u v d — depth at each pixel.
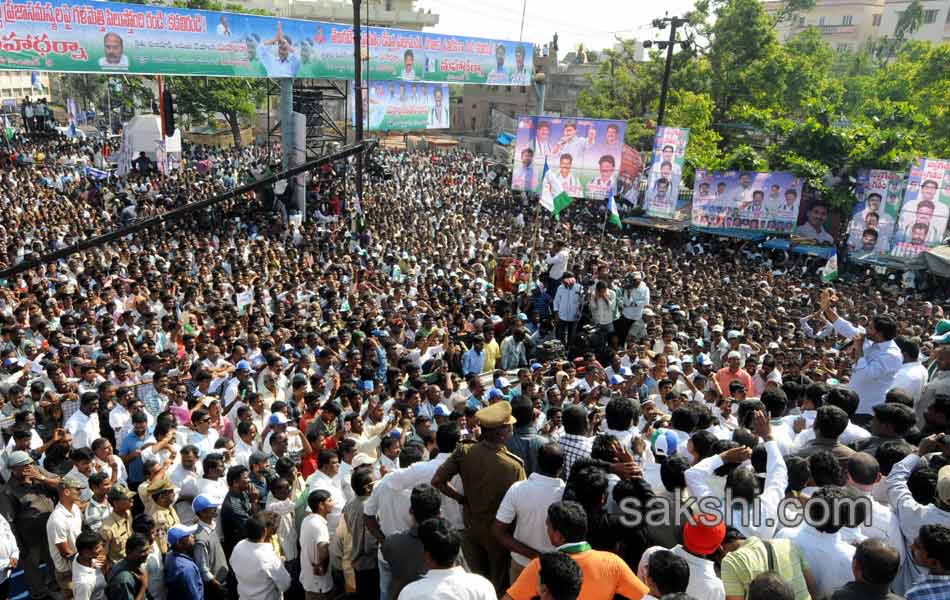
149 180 32.19
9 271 8.41
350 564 6.17
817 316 16.69
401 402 8.83
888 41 62.03
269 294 15.68
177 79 50.28
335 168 31.36
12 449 7.84
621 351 12.41
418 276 19.12
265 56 27.84
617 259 23.08
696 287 19.33
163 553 6.50
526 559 4.69
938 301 25.17
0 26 21.81
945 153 37.25
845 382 10.53
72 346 10.84
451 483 5.46
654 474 5.37
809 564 4.34
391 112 35.69
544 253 22.53
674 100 42.41
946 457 5.05
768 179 29.66
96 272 16.39
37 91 79.94
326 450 6.97
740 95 43.28
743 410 6.17
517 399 5.62
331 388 9.97
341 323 13.41
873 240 27.88
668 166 27.69
